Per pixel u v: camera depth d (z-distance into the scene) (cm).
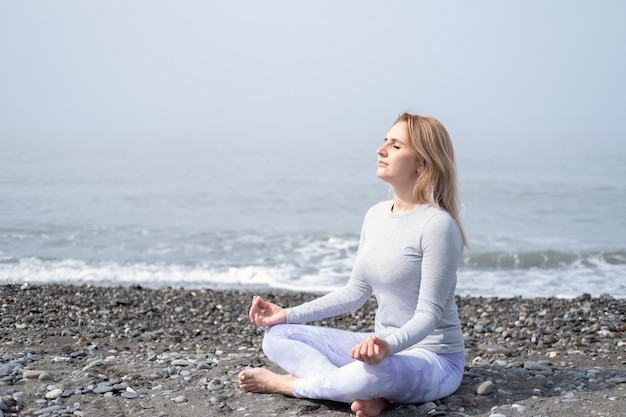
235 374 469
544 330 700
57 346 589
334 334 415
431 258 369
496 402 403
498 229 1795
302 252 1457
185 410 390
